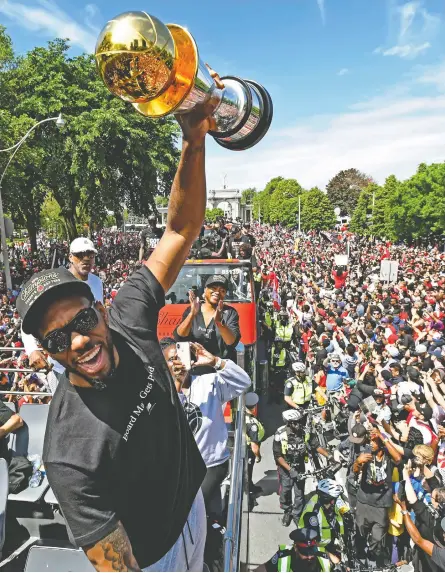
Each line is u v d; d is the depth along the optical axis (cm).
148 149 3544
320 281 2631
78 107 3447
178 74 119
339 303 1791
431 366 1029
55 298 117
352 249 5241
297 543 502
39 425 372
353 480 653
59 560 260
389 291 1995
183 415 153
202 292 873
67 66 3506
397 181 7206
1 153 2847
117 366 129
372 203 8006
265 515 721
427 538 506
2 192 3022
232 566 227
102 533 116
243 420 379
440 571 478
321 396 1031
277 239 7900
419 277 2481
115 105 3400
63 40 3556
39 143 3338
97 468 119
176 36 122
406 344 1217
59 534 317
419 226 5591
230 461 353
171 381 146
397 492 573
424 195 5531
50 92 3381
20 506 319
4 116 2845
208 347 483
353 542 591
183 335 460
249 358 853
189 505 151
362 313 1723
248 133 142
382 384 919
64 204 3953
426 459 539
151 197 3853
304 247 5722
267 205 13612
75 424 123
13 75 3466
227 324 491
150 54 108
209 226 1738
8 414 356
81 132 3197
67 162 3434
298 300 1873
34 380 745
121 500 127
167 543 142
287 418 696
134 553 135
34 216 4197
